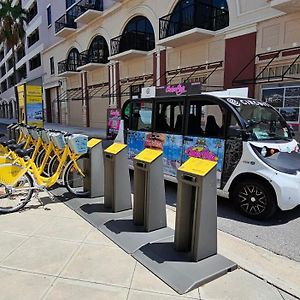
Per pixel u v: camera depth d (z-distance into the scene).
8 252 3.33
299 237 4.04
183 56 15.83
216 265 3.04
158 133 6.14
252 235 4.10
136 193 3.96
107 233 3.80
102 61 22.95
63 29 25.73
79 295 2.61
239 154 4.72
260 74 11.90
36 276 2.88
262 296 2.64
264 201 4.52
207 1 14.49
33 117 11.83
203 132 5.26
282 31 11.16
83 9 23.73
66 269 3.01
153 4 17.38
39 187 4.83
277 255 3.50
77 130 21.77
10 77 53.00
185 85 8.06
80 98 25.81
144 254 3.28
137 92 19.67
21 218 4.34
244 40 12.57
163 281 2.82
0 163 4.68
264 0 11.66
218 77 13.91
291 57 10.91
